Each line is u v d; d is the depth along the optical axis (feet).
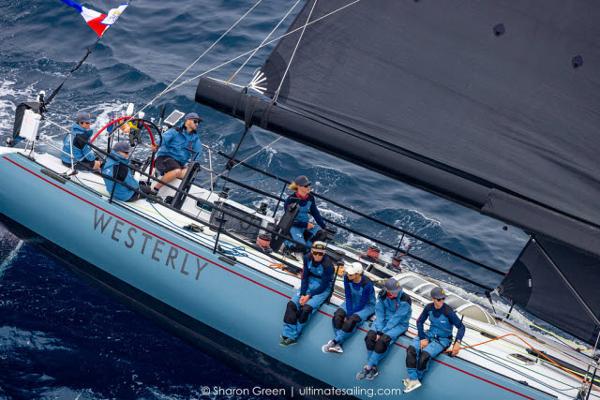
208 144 130.41
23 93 134.82
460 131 67.87
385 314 69.31
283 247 83.82
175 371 77.97
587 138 65.00
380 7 71.36
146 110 136.36
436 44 69.36
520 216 64.64
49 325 80.28
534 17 66.54
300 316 70.79
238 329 74.43
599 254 62.64
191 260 76.18
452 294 84.38
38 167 84.74
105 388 73.46
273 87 72.64
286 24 176.14
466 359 69.05
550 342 83.35
